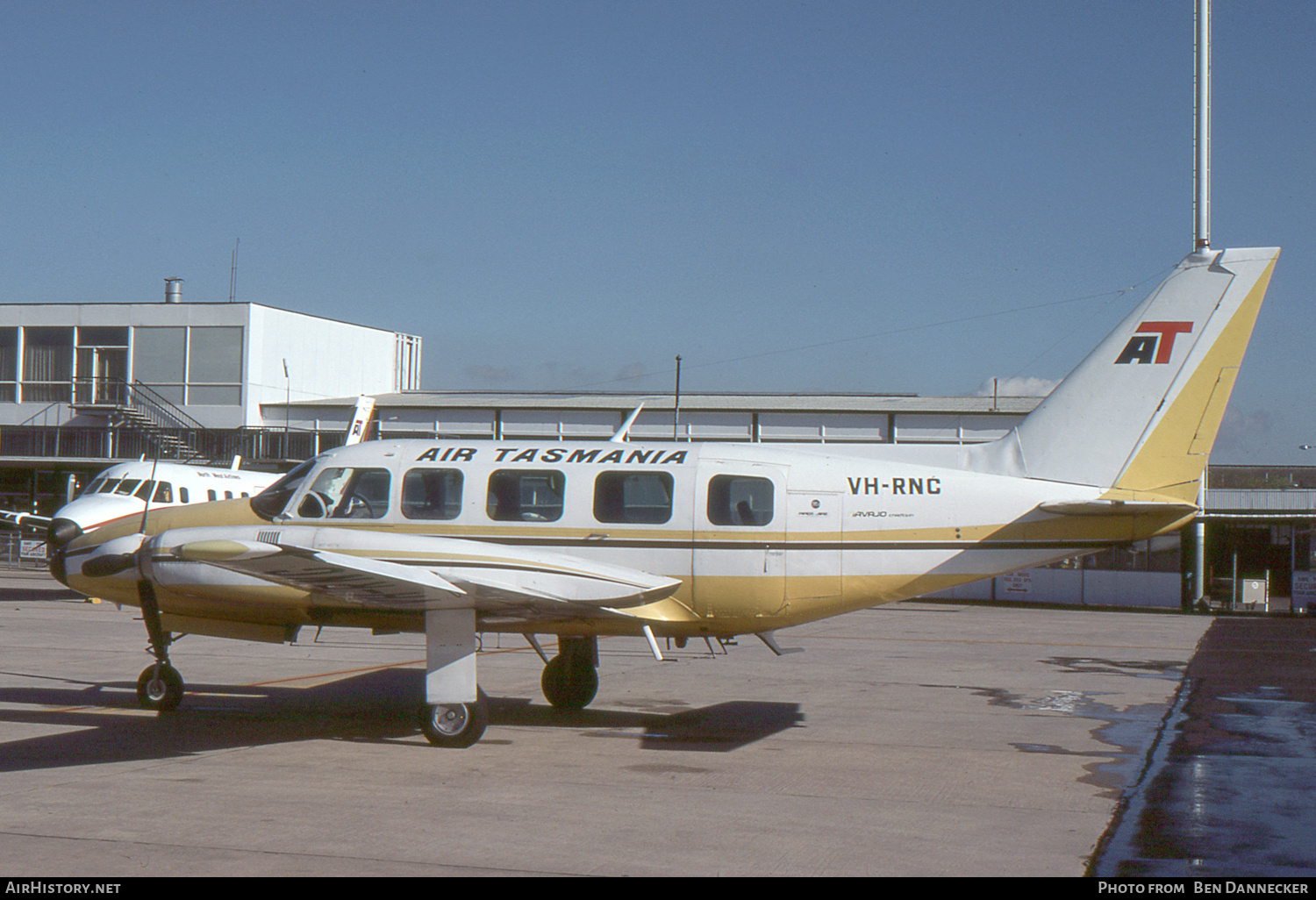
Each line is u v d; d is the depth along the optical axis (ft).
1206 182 76.18
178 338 135.95
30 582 104.37
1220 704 41.73
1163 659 57.98
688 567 34.81
